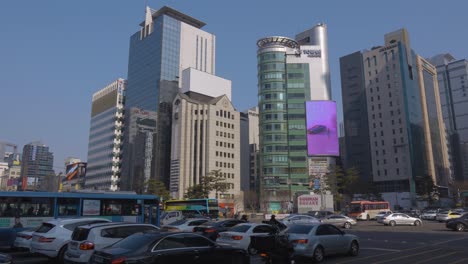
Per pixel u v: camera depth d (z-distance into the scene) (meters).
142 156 139.38
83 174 171.25
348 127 136.62
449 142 160.62
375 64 130.88
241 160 157.25
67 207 23.72
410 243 23.23
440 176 136.50
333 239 16.75
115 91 163.00
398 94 123.38
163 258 10.12
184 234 10.99
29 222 21.98
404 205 106.56
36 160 167.12
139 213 26.78
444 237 27.45
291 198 102.25
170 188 126.31
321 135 98.81
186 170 126.19
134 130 147.00
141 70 154.88
